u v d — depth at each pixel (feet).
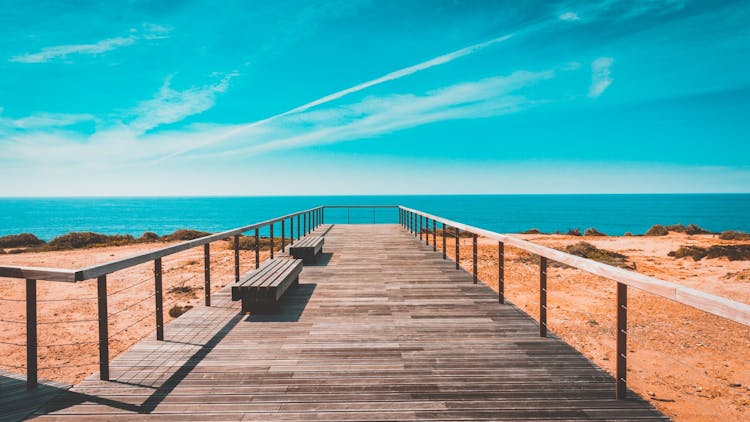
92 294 31.35
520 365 11.14
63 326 24.32
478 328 14.30
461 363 11.30
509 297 31.17
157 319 13.10
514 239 14.82
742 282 35.04
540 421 8.40
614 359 19.26
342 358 11.71
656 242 71.97
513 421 8.40
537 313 26.84
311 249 27.81
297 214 37.17
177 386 9.98
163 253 12.58
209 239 16.57
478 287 20.71
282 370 10.90
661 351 20.22
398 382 10.16
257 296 15.83
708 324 24.31
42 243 72.18
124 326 24.31
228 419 8.52
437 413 8.73
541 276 13.35
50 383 10.03
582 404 9.07
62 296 30.71
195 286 32.96
